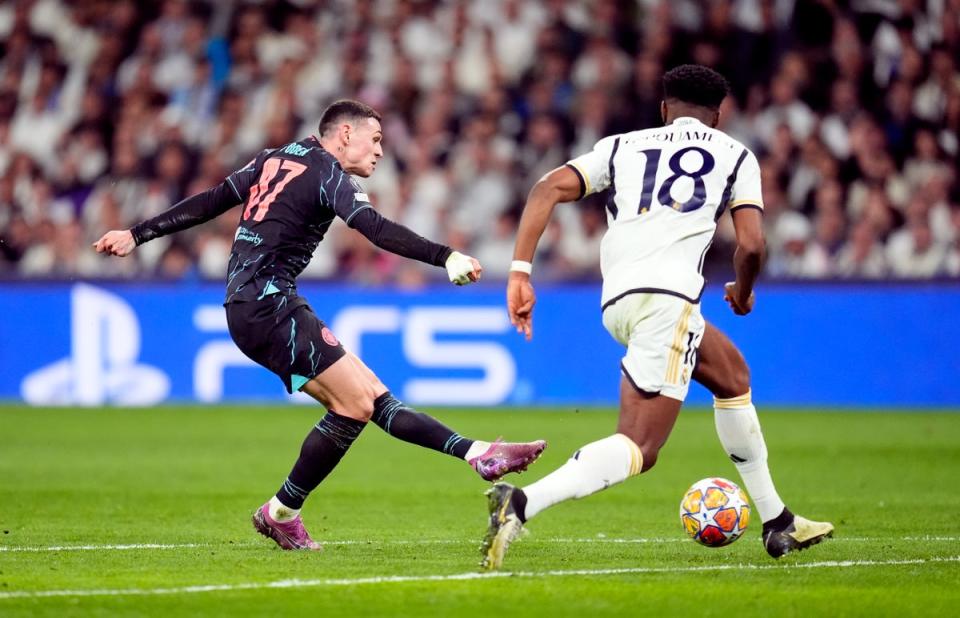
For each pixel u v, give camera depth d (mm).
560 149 61219
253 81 64688
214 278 53781
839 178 59375
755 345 53094
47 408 52219
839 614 15508
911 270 56375
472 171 60594
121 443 41125
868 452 39031
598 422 47219
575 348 53219
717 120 19703
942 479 33250
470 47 65000
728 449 20156
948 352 52344
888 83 62219
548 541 22219
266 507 20766
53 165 62281
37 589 16625
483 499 29406
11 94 64812
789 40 63688
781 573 18344
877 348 52562
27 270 55531
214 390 53906
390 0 66625
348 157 21016
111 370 53438
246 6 66438
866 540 22438
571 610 15508
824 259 56094
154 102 63781
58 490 30359
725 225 54344
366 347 53312
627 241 18578
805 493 30484
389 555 20125
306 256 20484
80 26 66750
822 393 52750
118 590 16547
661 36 63594
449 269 18578
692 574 18156
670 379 18156
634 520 25672
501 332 53125
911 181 59938
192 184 60812
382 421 20219
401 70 63688
